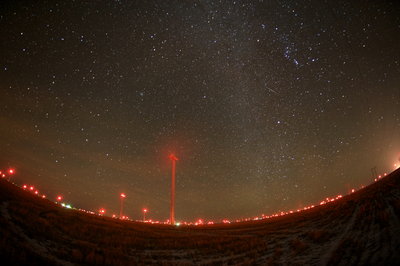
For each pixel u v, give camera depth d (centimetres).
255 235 2403
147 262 1387
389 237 1071
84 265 1090
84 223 2164
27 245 1130
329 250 1240
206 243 2080
